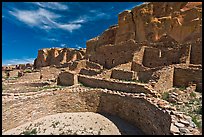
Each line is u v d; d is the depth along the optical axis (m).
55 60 65.00
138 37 37.16
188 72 17.28
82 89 18.84
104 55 31.42
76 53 59.22
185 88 16.83
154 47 26.42
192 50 21.91
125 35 39.56
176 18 32.56
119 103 15.95
